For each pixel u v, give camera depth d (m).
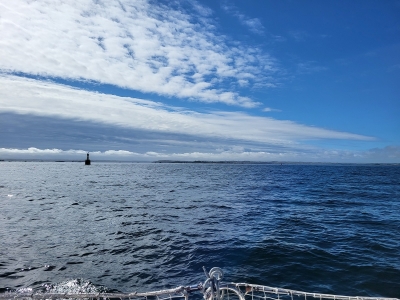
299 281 7.79
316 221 15.67
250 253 10.04
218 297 4.09
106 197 27.44
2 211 19.17
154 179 58.34
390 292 7.13
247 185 43.00
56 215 17.67
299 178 62.31
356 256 9.60
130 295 4.47
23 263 9.06
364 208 20.41
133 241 11.66
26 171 96.81
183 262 9.28
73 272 8.39
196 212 18.95
